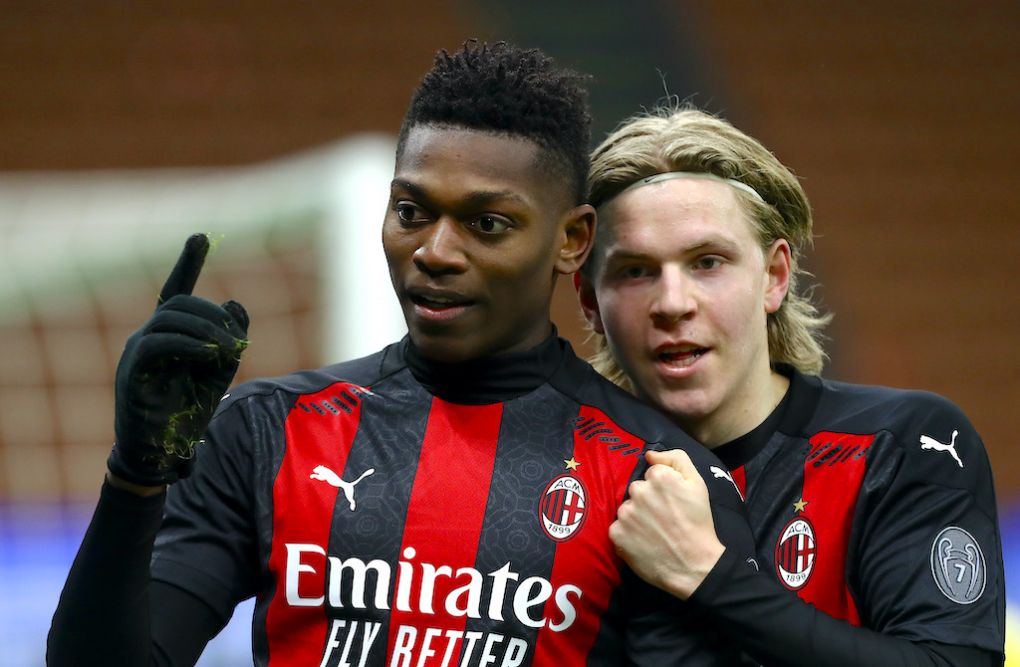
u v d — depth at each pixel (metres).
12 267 18.05
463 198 6.85
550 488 7.15
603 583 7.00
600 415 7.49
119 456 6.37
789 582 8.12
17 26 41.78
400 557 6.98
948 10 45.16
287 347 25.92
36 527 21.12
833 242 41.22
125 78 41.19
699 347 8.12
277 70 41.78
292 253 23.44
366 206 15.42
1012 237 41.44
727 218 8.16
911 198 42.00
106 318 26.42
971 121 43.34
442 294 6.95
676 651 6.96
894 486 8.09
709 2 44.44
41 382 26.20
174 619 6.91
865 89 43.81
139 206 19.19
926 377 38.88
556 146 7.19
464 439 7.31
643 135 8.59
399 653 6.84
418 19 43.03
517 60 7.37
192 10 42.56
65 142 40.06
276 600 7.07
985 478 8.31
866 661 7.02
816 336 10.34
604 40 42.97
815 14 44.84
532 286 7.19
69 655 6.50
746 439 8.53
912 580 7.71
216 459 7.41
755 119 42.97
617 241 8.16
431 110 7.08
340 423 7.44
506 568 6.95
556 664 6.85
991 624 7.61
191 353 6.09
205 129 40.69
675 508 6.98
